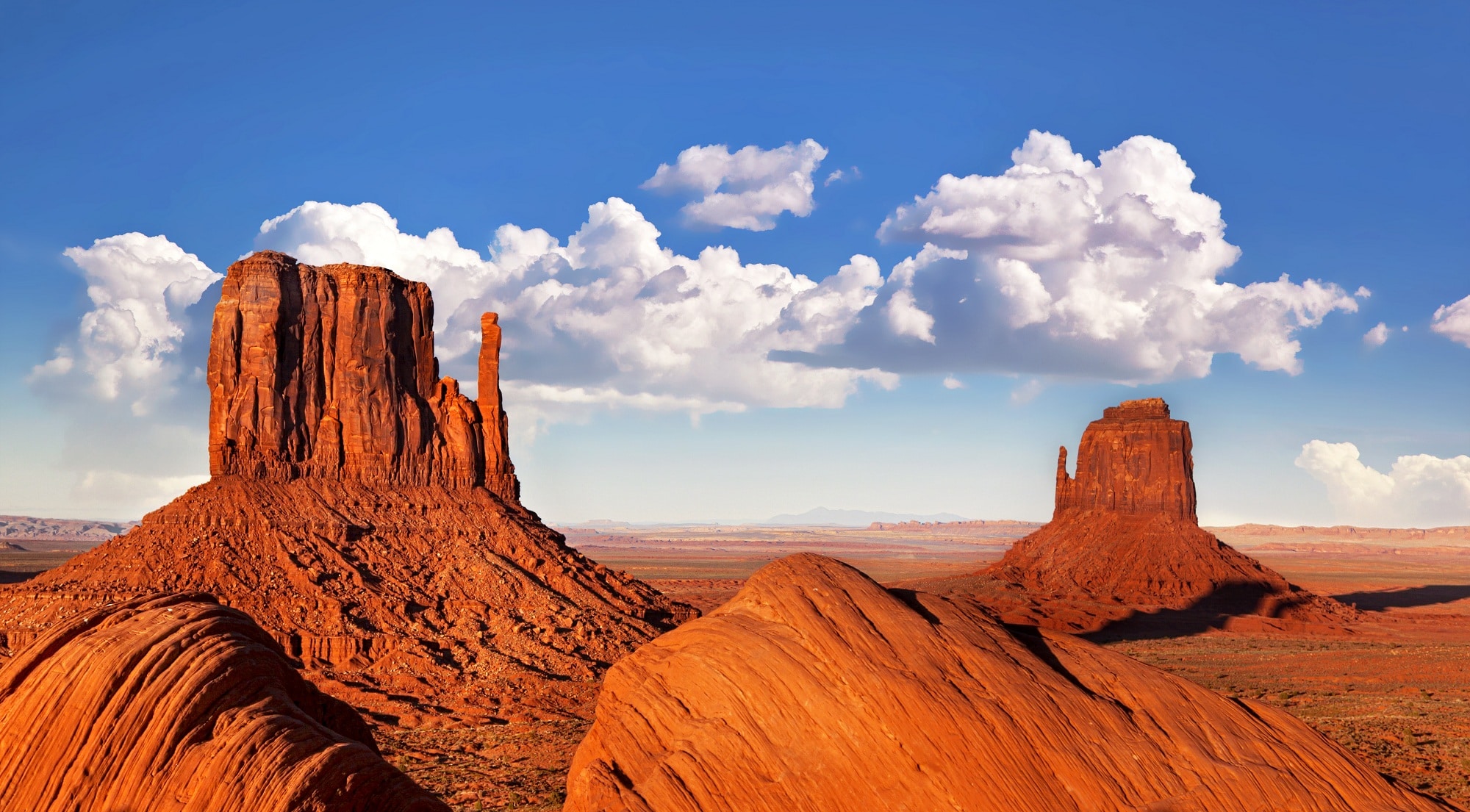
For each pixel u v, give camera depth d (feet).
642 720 67.00
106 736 43.83
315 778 44.86
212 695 46.14
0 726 43.78
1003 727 60.54
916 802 58.49
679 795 60.39
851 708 61.87
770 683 64.13
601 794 62.23
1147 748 62.13
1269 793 61.21
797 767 60.95
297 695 52.80
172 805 42.93
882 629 66.85
